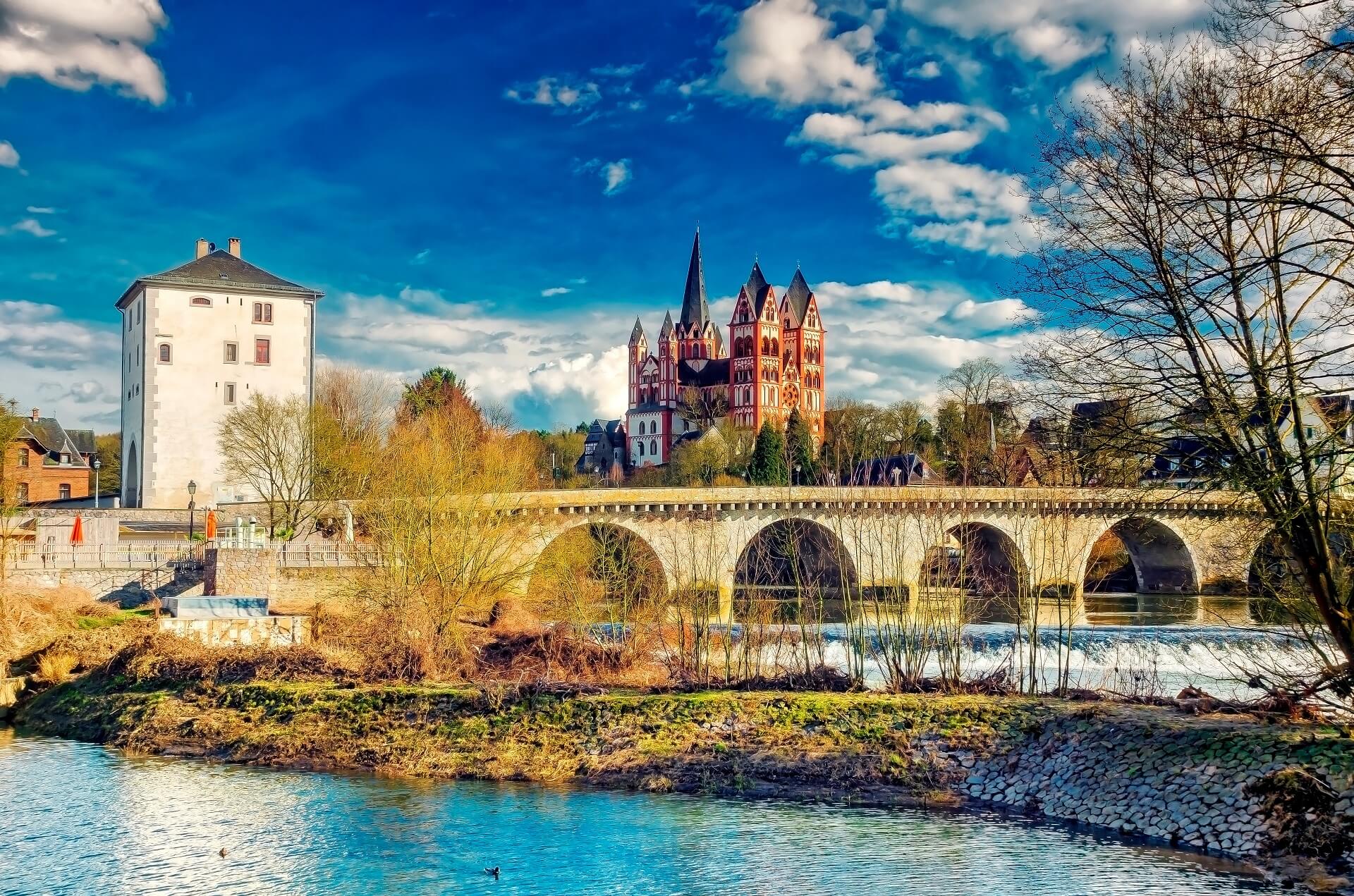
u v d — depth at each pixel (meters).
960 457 80.81
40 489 110.12
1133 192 24.08
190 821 26.78
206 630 44.59
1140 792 25.66
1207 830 23.73
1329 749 24.36
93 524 64.50
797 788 28.91
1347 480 23.75
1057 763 28.12
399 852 24.27
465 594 45.75
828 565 90.38
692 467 154.12
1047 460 31.25
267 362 90.38
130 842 25.03
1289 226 23.30
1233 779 24.55
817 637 40.62
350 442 86.44
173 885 22.25
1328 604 24.19
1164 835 24.19
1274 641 41.81
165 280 87.62
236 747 33.91
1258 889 21.02
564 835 25.45
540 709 34.09
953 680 35.66
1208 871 22.05
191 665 39.69
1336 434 21.77
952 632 41.06
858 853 23.83
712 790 29.02
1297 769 23.75
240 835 25.56
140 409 89.25
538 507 73.94
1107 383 24.36
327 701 35.91
